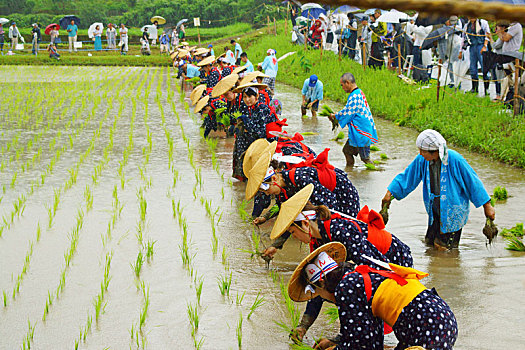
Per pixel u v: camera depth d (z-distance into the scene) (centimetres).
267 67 2156
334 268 395
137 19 6281
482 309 515
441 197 664
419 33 1941
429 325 355
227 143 1362
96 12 6325
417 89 1812
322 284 399
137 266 621
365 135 1081
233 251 695
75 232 751
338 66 2484
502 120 1305
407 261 471
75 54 4597
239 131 987
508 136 1219
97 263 652
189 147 1309
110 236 739
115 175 1054
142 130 1522
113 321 517
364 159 1098
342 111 1089
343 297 382
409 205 870
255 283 600
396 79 2009
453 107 1512
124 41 4662
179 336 489
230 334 491
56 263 651
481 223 775
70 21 5516
